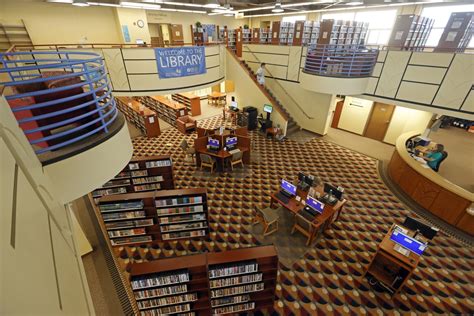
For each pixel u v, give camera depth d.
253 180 7.24
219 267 3.30
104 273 4.51
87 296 2.05
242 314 3.86
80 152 2.60
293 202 5.21
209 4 8.08
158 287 3.30
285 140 9.89
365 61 7.34
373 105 9.58
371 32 11.94
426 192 5.97
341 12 12.84
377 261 4.38
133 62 7.46
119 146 3.15
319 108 9.89
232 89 16.12
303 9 12.01
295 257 4.79
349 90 7.59
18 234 0.89
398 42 7.97
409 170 6.51
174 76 8.07
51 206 1.77
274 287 3.72
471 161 8.48
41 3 9.14
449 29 6.65
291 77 10.33
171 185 6.56
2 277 0.60
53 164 2.41
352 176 7.45
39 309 0.80
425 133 7.81
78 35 10.26
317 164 8.13
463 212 5.29
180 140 9.75
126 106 11.44
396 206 6.17
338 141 9.82
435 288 4.20
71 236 2.32
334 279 4.38
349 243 5.10
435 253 4.87
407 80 7.26
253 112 10.52
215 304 3.72
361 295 4.11
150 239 5.09
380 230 5.43
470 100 6.23
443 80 6.57
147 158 6.09
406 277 3.78
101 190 5.93
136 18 11.12
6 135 1.29
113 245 5.04
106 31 10.93
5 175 0.98
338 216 5.61
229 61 10.52
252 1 11.48
